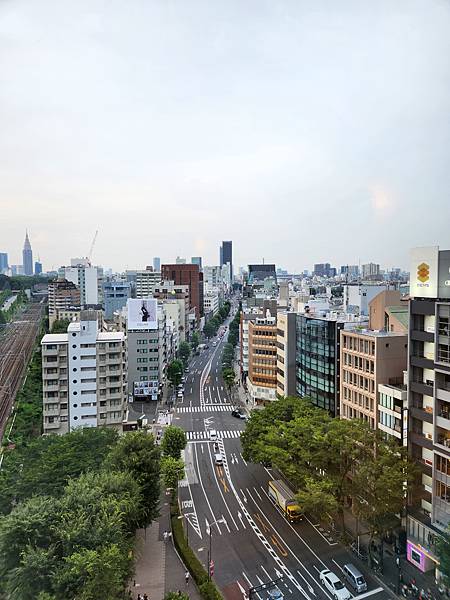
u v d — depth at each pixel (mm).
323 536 58438
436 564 48188
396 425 58031
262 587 48125
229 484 74875
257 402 121000
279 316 107625
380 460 50750
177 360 155125
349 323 80750
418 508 53625
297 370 96250
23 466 62719
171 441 74500
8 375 124000
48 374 90750
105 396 93312
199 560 53469
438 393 50469
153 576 50656
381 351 62812
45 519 40094
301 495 51344
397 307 77625
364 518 53719
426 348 53406
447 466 48844
